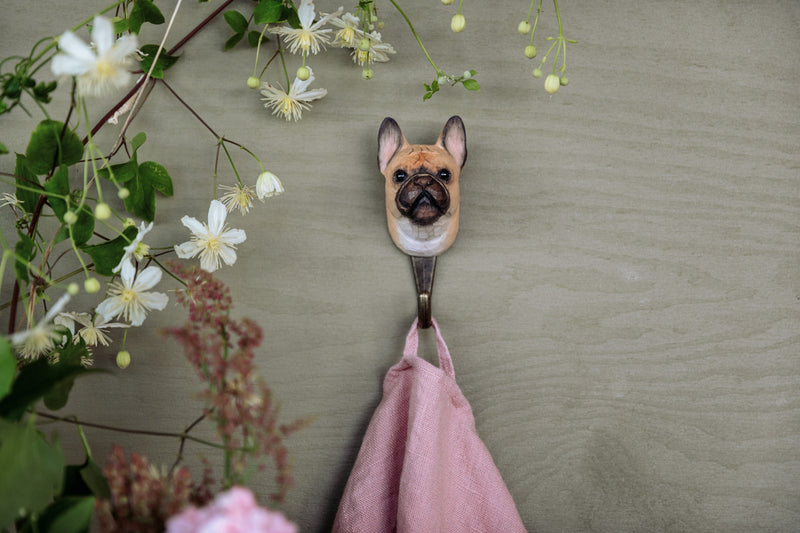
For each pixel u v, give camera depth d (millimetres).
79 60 434
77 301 578
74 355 529
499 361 575
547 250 574
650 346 574
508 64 577
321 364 579
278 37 578
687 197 575
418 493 517
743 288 574
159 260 578
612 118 576
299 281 579
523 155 575
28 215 547
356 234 578
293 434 579
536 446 575
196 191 580
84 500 416
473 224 575
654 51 576
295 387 579
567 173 575
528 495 575
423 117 578
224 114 580
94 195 577
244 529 366
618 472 573
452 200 548
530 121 576
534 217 575
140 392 578
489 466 546
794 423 571
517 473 575
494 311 575
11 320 499
